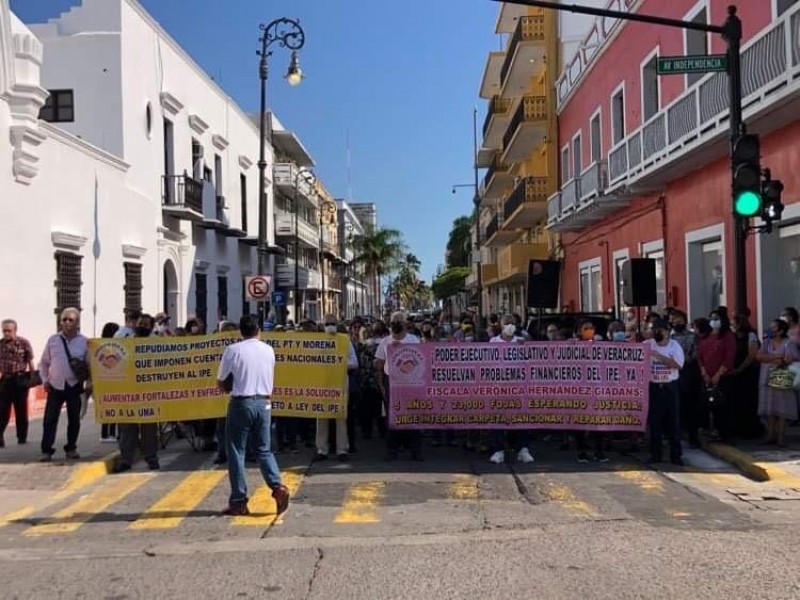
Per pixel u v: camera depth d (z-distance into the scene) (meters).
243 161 38.25
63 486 9.45
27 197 16.38
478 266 44.56
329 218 74.38
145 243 24.20
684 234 17.53
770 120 12.70
